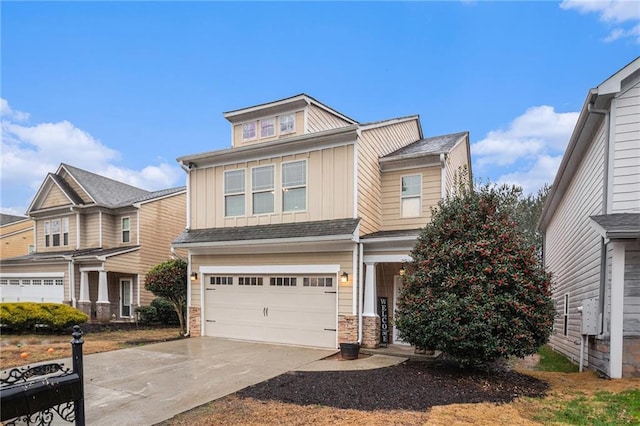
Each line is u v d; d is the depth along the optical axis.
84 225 19.48
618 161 7.26
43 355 9.17
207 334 11.64
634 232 6.23
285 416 4.89
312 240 9.34
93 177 20.80
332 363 7.93
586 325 7.54
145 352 9.21
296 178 10.55
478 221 7.17
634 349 6.72
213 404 5.45
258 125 13.97
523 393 5.85
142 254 18.28
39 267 19.23
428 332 6.75
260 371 7.29
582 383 6.52
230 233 10.96
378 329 9.46
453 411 5.00
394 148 12.11
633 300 6.85
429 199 10.48
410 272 8.08
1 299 20.84
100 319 16.97
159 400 5.66
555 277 14.14
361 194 9.80
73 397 3.50
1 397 2.96
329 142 10.08
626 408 5.04
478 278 6.61
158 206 19.22
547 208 14.55
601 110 7.52
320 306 9.86
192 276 11.98
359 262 9.46
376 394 5.70
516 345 6.37
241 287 11.16
